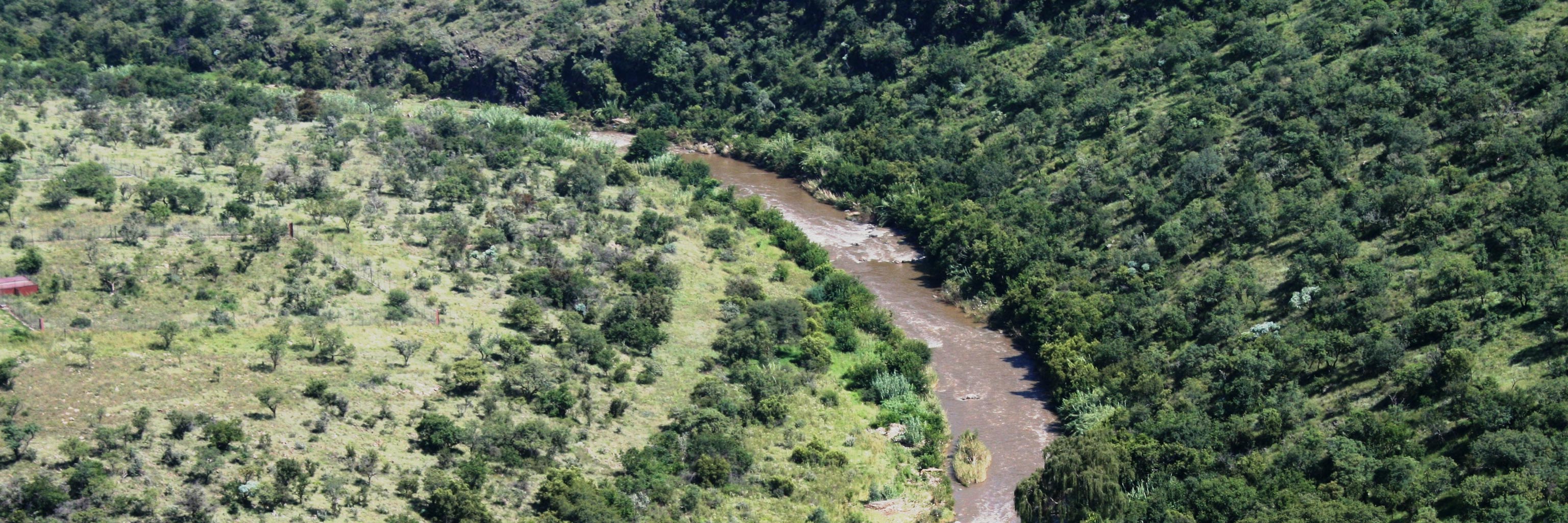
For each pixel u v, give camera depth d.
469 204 163.00
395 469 100.44
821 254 167.25
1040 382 135.00
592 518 96.12
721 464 108.25
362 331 122.50
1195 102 173.62
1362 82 163.88
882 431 123.06
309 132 189.75
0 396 98.69
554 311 135.75
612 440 112.56
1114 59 196.88
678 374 127.44
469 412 111.25
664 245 160.38
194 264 131.50
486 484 100.94
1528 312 115.50
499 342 124.06
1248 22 188.00
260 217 147.12
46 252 128.88
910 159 194.75
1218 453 109.88
